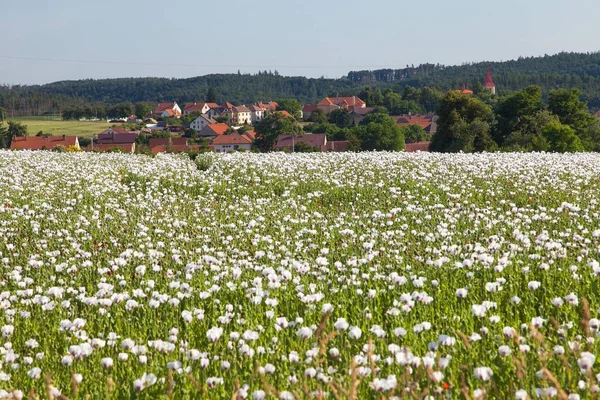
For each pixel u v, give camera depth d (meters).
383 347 6.88
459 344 6.76
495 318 7.21
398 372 6.09
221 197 21.98
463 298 8.62
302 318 8.23
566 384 5.70
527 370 5.88
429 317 8.05
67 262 11.79
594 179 23.53
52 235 14.66
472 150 74.75
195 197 21.97
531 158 31.17
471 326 7.42
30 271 11.73
